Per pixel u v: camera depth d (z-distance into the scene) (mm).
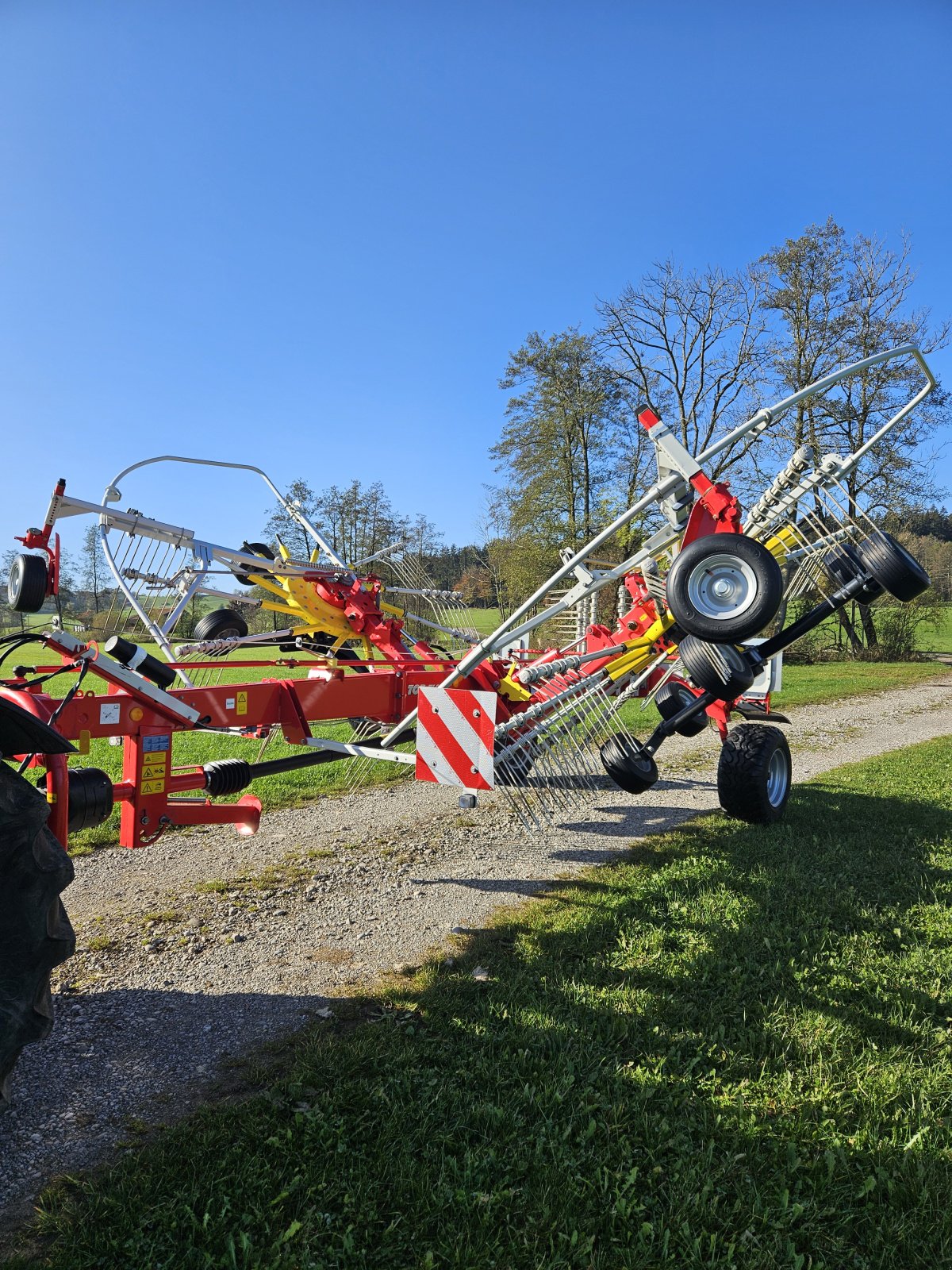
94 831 6535
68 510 6773
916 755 10945
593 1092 2992
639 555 5562
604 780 8523
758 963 4188
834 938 4484
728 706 7062
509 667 6871
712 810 7691
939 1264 2279
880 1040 3469
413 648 9289
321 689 5547
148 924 4836
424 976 4070
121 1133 2869
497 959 4297
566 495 36812
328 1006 3803
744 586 4914
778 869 5645
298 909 5113
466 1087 3057
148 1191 2506
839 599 5605
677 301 34125
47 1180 2623
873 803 7875
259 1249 2283
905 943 4465
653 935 4508
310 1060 3236
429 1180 2553
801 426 32625
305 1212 2432
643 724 13047
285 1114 2912
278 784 8461
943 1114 2951
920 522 35938
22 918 2576
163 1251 2285
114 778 8352
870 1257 2322
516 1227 2398
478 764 4629
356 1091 3002
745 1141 2779
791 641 5816
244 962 4320
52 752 2848
